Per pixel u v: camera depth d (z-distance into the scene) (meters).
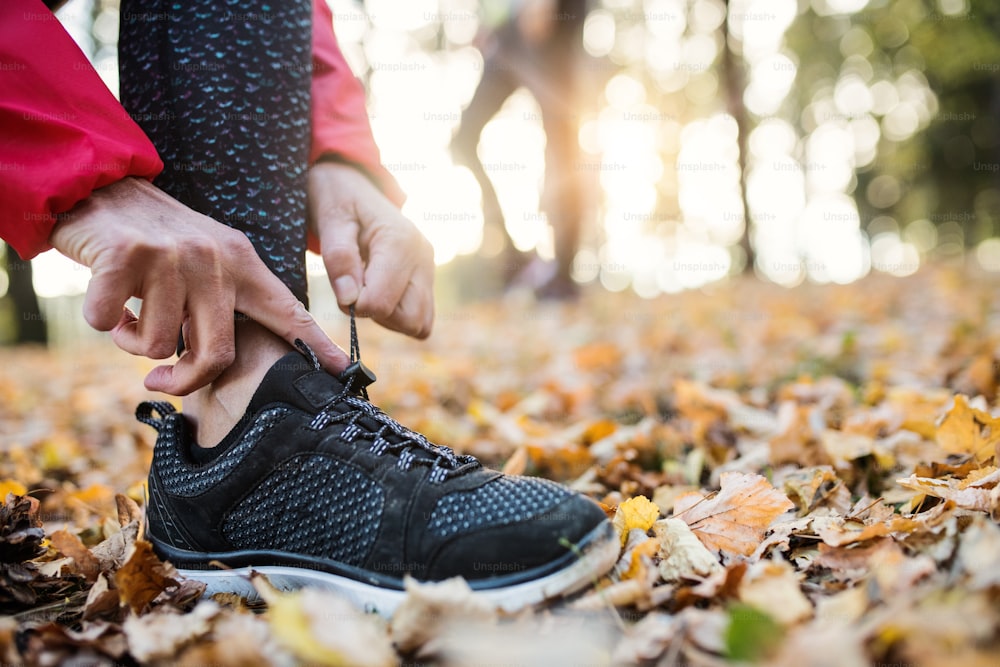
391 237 1.58
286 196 1.43
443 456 1.26
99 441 3.56
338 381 1.36
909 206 24.64
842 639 0.82
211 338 1.26
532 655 0.94
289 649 0.93
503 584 1.11
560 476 2.30
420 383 4.15
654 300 11.33
